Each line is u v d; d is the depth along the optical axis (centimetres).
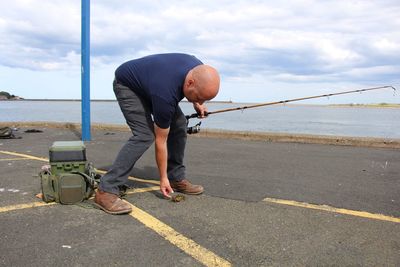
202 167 602
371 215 379
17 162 618
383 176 554
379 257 289
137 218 360
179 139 420
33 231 326
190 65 357
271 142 921
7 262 272
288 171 579
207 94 346
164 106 355
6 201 403
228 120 3422
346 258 287
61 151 392
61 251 290
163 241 311
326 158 698
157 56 372
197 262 278
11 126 1254
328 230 339
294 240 317
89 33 862
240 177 533
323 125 2998
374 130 2477
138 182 493
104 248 296
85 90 889
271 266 274
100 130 1159
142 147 379
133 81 371
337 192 462
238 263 277
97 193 379
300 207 400
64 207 386
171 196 415
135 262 276
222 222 354
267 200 423
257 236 323
